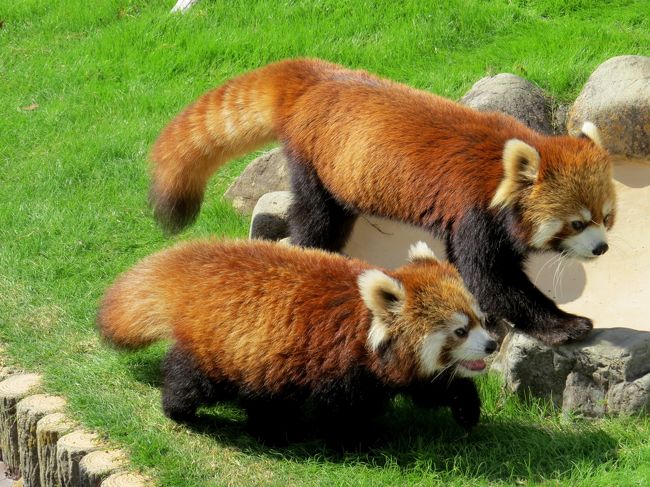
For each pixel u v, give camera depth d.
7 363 8.52
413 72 12.09
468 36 12.55
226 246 7.40
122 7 15.46
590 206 7.30
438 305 6.64
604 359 6.99
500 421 7.22
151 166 9.91
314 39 13.02
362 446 7.02
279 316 6.80
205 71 13.31
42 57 14.75
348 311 6.73
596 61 11.21
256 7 14.04
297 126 8.73
